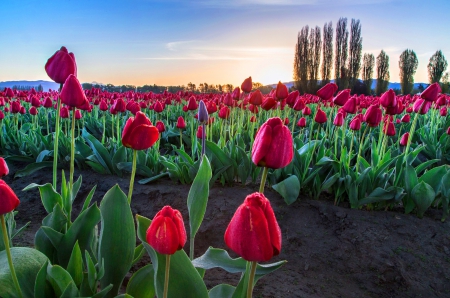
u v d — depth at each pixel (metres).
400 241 3.56
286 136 1.38
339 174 4.18
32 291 1.71
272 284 2.96
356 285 3.08
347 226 3.77
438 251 3.48
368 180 4.21
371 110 4.04
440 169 4.11
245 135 6.86
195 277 1.50
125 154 5.30
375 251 3.42
